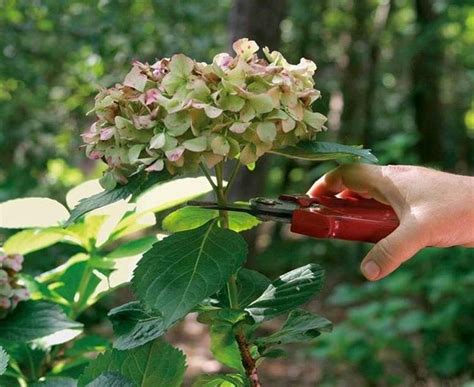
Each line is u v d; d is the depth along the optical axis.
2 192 2.17
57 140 2.78
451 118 4.57
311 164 4.22
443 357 2.25
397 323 2.28
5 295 0.75
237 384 0.64
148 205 0.81
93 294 0.85
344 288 2.33
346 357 2.17
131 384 0.59
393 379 2.21
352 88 4.55
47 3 2.58
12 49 2.61
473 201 0.57
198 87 0.54
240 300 0.64
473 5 3.40
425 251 2.26
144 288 0.54
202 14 2.77
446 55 4.41
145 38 2.58
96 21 2.58
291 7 4.20
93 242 0.84
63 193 2.81
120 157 0.56
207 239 0.55
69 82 2.79
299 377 2.77
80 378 0.63
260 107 0.54
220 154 0.54
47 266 1.80
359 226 0.57
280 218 0.58
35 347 0.83
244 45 0.59
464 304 2.21
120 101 0.56
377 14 4.61
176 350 0.65
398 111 4.60
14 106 2.72
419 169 0.60
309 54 4.45
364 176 0.61
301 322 0.61
